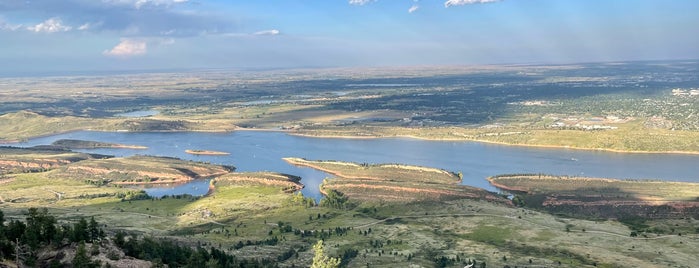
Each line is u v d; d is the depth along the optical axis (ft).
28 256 536.42
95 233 598.34
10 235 563.89
